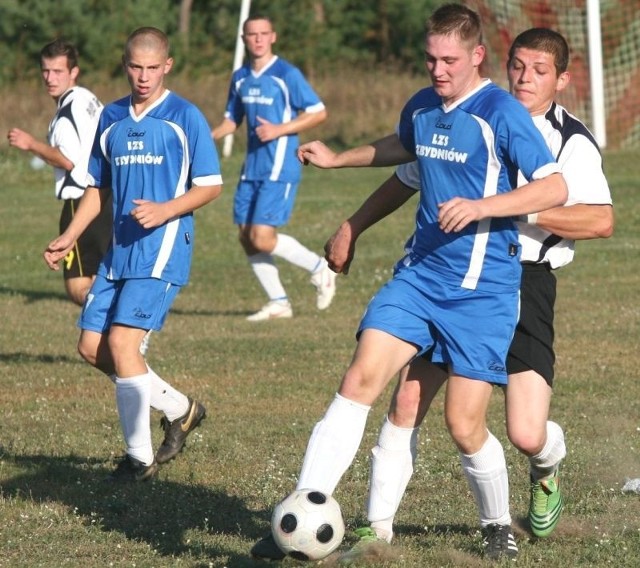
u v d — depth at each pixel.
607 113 59.28
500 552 11.73
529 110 12.16
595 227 11.80
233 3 88.25
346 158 12.09
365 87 70.69
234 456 16.00
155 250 14.73
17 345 25.19
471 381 11.22
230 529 12.83
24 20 79.94
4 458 15.99
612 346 23.91
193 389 20.58
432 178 11.16
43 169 58.59
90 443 16.84
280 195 28.02
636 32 58.94
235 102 29.09
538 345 11.88
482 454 11.55
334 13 91.62
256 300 31.14
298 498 10.43
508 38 56.34
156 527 12.86
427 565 11.44
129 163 14.82
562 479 14.84
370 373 10.95
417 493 14.30
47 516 13.24
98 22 82.19
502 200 10.30
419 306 11.15
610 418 18.19
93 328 15.04
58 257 15.23
